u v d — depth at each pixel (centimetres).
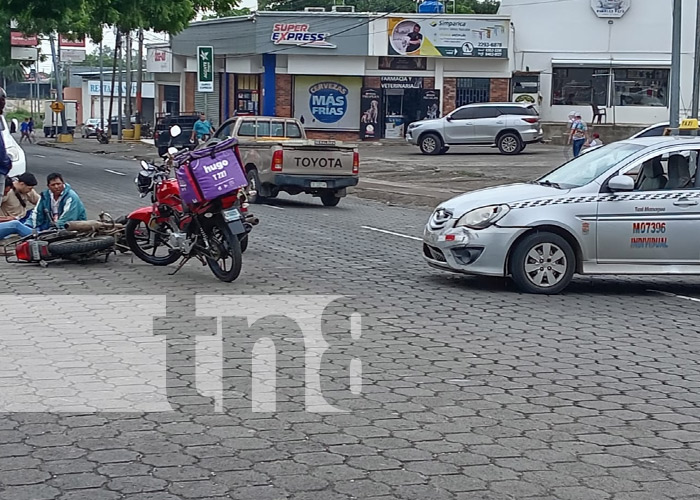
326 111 5006
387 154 4156
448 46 4862
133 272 1232
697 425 646
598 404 690
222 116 5459
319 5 7275
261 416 652
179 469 552
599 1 4875
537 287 1107
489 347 854
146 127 6050
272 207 2123
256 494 516
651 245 1099
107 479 536
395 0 6875
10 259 1320
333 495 515
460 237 1097
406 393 709
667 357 833
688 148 1124
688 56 4856
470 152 4209
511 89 4947
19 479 534
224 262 1176
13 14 2905
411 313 991
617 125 4731
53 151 4662
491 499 512
